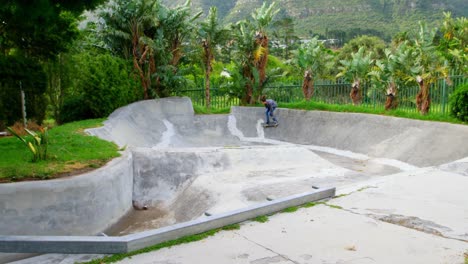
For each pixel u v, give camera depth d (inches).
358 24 3489.2
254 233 186.5
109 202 325.1
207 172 455.5
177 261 157.1
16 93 655.8
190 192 406.6
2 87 639.8
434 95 680.4
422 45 669.3
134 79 807.7
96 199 304.0
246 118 867.4
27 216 268.7
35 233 269.9
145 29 842.8
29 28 594.2
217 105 993.5
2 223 261.6
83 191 292.4
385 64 745.0
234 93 957.2
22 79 656.4
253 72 926.4
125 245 164.9
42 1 366.3
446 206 226.5
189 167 452.1
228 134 828.0
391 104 719.1
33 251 167.6
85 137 453.7
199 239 179.6
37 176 292.2
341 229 190.9
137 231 335.3
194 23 896.9
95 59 705.6
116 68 723.4
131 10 789.9
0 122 644.7
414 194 252.1
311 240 177.6
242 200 348.2
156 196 414.0
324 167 502.6
